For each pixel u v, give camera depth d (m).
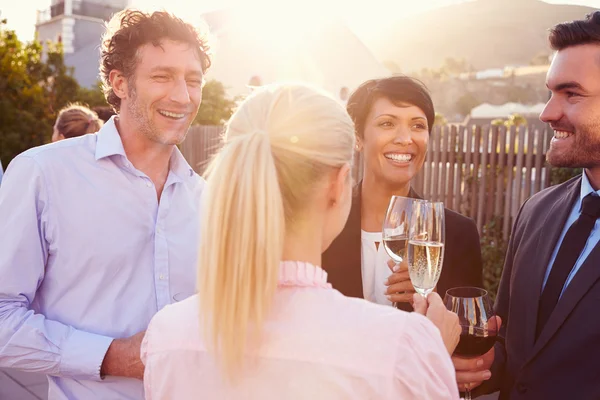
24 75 13.39
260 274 1.01
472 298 1.57
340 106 1.14
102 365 1.63
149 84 1.81
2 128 12.93
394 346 1.01
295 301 1.07
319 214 1.13
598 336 1.50
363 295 2.07
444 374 1.03
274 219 1.01
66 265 1.75
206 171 1.12
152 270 1.85
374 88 2.03
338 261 2.06
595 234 1.63
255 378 1.03
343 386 1.00
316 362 1.01
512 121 15.28
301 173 1.08
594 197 1.65
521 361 1.70
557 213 1.76
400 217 1.70
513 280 1.81
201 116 16.36
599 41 1.62
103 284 1.78
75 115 4.29
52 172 1.74
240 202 1.02
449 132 6.98
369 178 2.10
